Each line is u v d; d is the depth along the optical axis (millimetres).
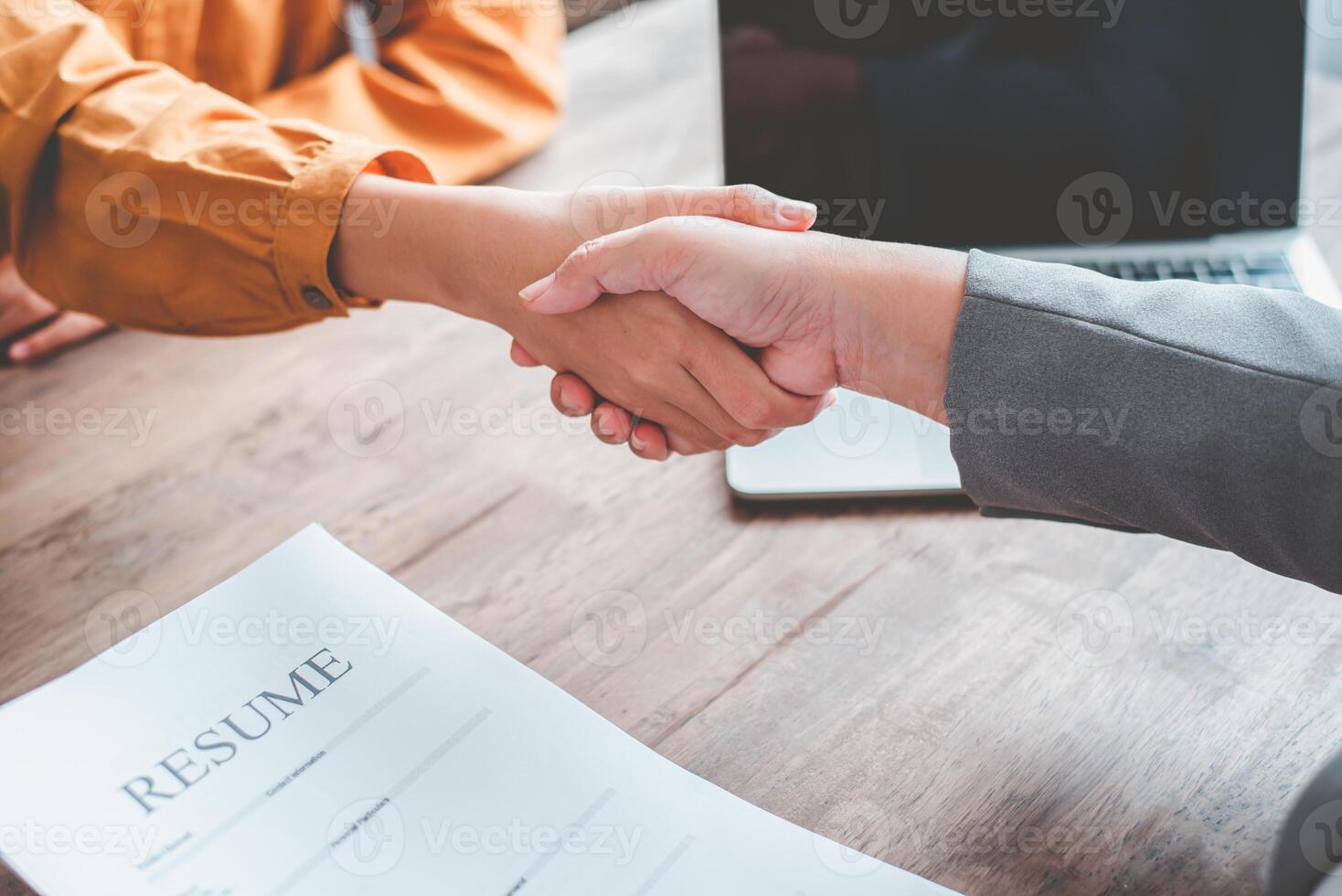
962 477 478
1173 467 419
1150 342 427
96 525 564
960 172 706
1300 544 409
